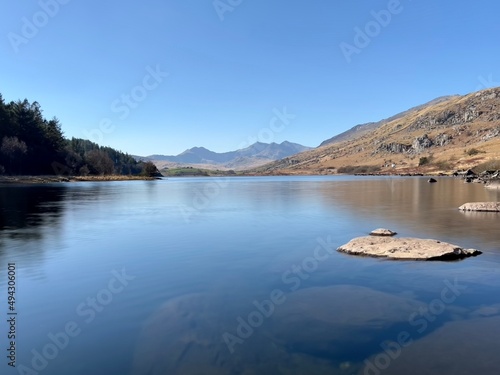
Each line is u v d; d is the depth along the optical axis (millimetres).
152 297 11273
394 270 13867
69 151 147750
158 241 20578
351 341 8234
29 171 123938
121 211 36688
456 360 7324
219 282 12734
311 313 9852
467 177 106062
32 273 14094
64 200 49906
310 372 7008
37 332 8836
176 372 7004
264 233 22984
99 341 8312
